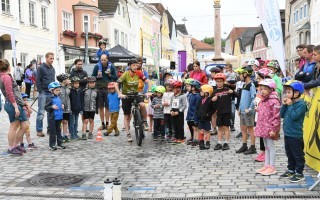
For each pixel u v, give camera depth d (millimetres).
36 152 9164
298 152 6312
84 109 10742
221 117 9031
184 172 7215
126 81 10172
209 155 8570
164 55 74250
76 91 10586
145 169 7504
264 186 6195
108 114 12188
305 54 8398
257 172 6977
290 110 6289
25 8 26188
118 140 10664
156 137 10523
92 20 35094
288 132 6344
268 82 6754
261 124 6875
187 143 9922
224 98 8984
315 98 6570
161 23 72625
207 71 20406
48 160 8344
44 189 6332
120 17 44750
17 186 6520
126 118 10445
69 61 30625
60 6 31578
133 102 10203
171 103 10125
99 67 11805
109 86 11164
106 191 4867
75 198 5895
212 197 5766
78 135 11492
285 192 5859
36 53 27578
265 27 10273
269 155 6984
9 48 23812
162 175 7051
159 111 10406
